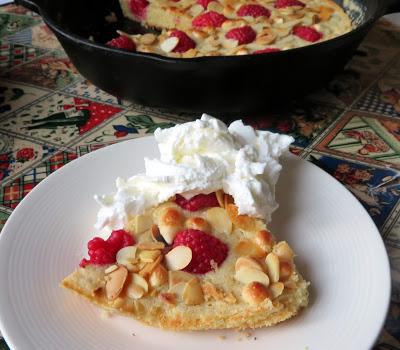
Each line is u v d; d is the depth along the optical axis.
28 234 0.21
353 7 0.43
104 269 0.19
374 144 0.30
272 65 0.28
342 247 0.21
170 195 0.22
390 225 0.24
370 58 0.39
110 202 0.22
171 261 0.20
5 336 0.17
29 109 0.33
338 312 0.18
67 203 0.23
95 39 0.42
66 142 0.30
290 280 0.19
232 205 0.22
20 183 0.27
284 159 0.25
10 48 0.41
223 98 0.29
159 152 0.26
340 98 0.34
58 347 0.17
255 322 0.18
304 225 0.22
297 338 0.18
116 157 0.26
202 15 0.43
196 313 0.18
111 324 0.18
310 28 0.41
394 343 0.19
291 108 0.33
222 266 0.20
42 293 0.19
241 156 0.22
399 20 0.45
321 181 0.24
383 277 0.19
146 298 0.19
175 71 0.28
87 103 0.34
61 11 0.41
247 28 0.40
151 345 0.18
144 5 0.45
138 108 0.33
